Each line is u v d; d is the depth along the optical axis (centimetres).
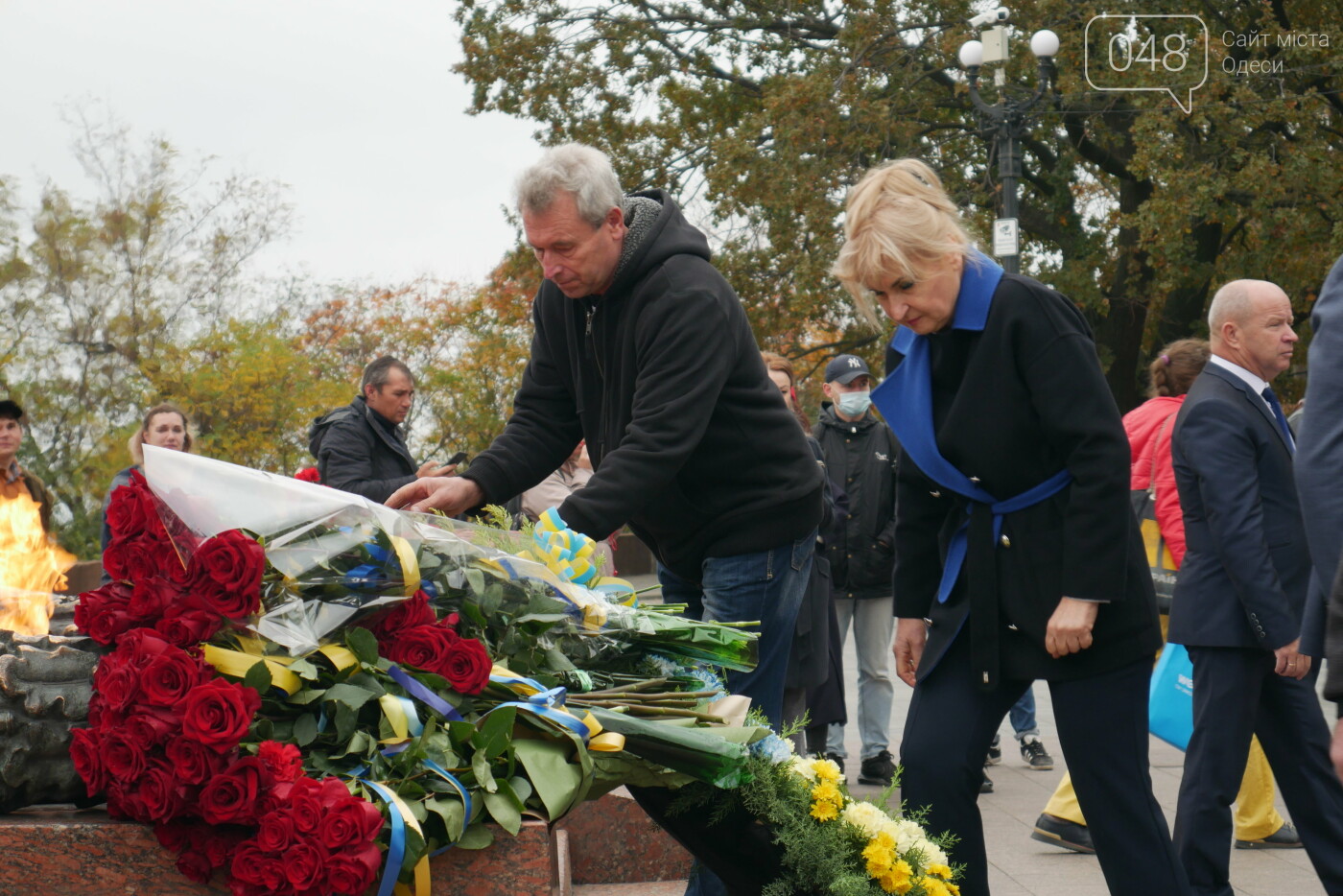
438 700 202
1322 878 385
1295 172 1730
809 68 2014
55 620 232
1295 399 2052
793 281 1908
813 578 519
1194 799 381
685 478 324
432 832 191
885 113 1877
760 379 324
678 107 2150
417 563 210
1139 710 290
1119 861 288
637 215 316
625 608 244
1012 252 1343
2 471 659
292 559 198
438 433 2981
